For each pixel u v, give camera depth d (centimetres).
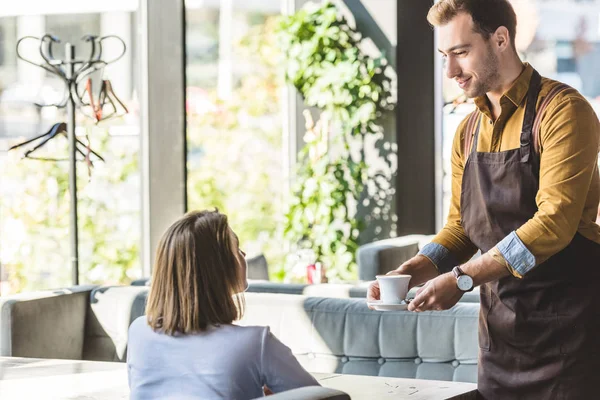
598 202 282
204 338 237
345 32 793
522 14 780
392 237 781
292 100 817
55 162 729
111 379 306
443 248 307
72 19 741
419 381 291
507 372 285
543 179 272
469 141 301
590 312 274
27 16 747
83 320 479
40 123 734
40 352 452
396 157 779
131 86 729
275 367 232
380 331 404
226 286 242
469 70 279
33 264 732
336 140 794
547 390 278
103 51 736
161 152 536
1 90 747
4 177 739
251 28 827
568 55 771
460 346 389
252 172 828
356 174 787
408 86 784
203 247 241
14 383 301
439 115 790
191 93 828
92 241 729
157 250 245
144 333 245
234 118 830
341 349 411
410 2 781
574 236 276
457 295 274
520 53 783
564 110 271
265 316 426
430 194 791
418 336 397
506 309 283
